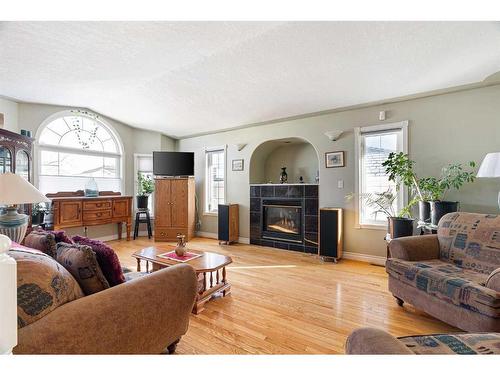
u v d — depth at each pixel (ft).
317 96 11.36
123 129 17.60
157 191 16.71
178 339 5.28
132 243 15.87
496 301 5.07
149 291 4.34
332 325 6.59
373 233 12.02
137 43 7.94
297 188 14.07
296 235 14.19
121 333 3.81
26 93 12.07
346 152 12.78
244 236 16.42
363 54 8.10
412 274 7.02
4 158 10.19
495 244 6.66
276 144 16.80
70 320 3.25
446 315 6.05
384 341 2.88
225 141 17.46
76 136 15.38
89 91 12.01
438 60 8.17
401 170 10.08
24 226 6.83
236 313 7.22
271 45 7.95
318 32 7.22
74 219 13.57
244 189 16.48
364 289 8.92
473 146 9.85
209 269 7.49
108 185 16.93
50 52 8.42
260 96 11.76
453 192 10.16
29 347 2.83
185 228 16.74
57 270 3.62
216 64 9.25
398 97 11.05
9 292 2.41
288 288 9.01
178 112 14.47
